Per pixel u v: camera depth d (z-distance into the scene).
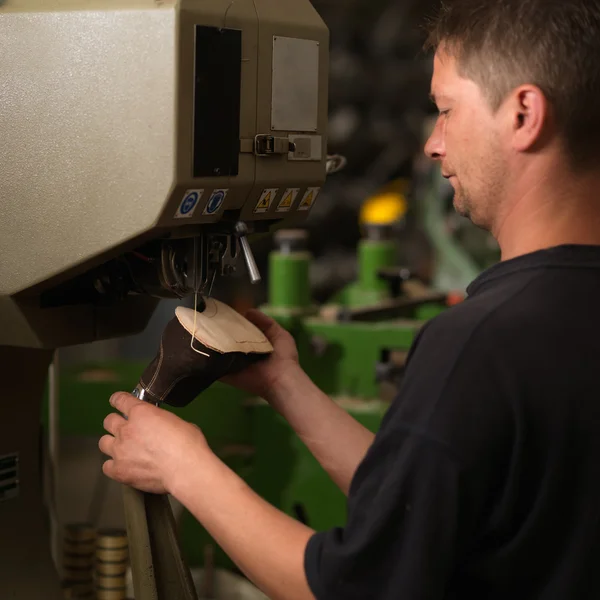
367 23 6.39
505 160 1.10
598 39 1.04
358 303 3.32
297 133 1.43
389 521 1.00
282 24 1.38
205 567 2.31
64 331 1.49
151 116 1.25
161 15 1.23
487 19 1.09
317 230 6.33
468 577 1.05
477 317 1.04
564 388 1.00
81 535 2.12
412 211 6.20
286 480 2.65
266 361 1.56
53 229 1.35
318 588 1.03
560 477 1.01
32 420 1.76
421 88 6.44
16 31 1.33
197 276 1.44
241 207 1.40
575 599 1.03
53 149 1.33
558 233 1.09
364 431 1.54
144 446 1.25
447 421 0.99
